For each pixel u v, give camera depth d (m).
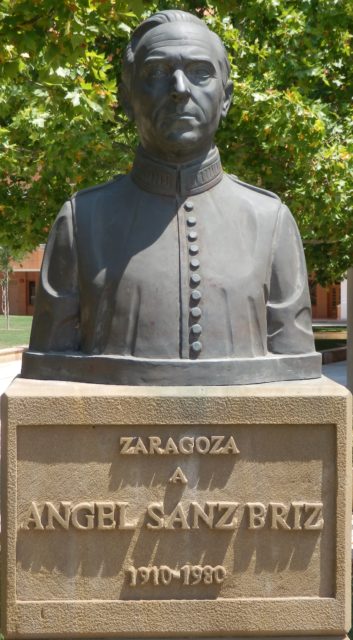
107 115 6.66
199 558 3.53
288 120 7.30
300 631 3.56
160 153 3.73
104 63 6.63
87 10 5.50
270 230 3.77
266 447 3.52
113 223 3.74
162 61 3.59
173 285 3.60
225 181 3.88
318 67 7.97
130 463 3.50
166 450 3.48
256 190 3.93
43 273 3.83
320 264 9.58
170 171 3.73
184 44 3.59
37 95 7.05
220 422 3.48
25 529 3.50
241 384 3.58
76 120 7.21
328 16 7.97
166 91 3.59
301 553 3.55
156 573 3.51
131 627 3.51
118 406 3.46
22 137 8.01
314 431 3.52
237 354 3.62
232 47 7.76
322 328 30.03
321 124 7.34
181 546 3.52
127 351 3.61
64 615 3.50
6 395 3.48
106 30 5.64
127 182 3.87
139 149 3.83
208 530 3.52
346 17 8.05
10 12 5.34
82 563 3.51
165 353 3.58
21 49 5.32
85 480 3.50
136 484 3.51
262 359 3.63
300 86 8.10
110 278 3.65
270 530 3.54
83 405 3.46
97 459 3.50
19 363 19.83
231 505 3.51
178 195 3.74
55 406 3.46
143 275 3.62
